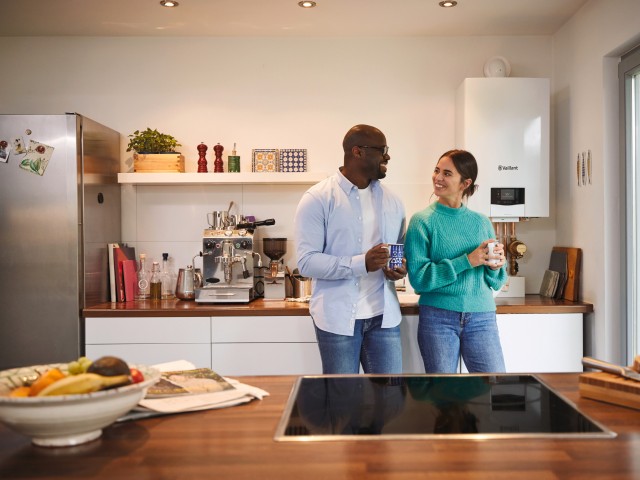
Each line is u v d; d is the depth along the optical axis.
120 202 3.73
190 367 1.62
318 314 2.59
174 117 3.76
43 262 3.15
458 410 1.31
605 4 3.02
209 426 1.22
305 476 0.97
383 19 3.46
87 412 1.08
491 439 1.13
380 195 2.63
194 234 3.75
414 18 3.45
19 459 1.06
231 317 3.16
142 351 3.17
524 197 3.43
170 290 3.73
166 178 3.52
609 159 3.07
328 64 3.76
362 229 2.58
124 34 3.70
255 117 3.76
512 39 3.76
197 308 3.17
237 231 3.37
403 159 3.76
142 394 1.18
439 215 2.71
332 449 1.09
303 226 2.57
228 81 3.76
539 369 3.19
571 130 3.49
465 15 3.41
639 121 2.98
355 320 2.56
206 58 3.76
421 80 3.76
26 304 3.16
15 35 3.72
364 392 1.45
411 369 3.16
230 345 3.16
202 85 3.76
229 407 1.35
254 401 1.39
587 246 3.28
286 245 3.68
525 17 3.45
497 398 1.39
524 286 3.61
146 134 3.58
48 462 1.04
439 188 2.70
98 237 3.41
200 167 3.62
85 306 3.23
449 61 3.75
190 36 3.74
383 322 2.58
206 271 3.36
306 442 1.12
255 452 1.08
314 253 2.54
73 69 3.74
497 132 3.43
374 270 2.44
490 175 3.42
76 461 1.04
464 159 2.68
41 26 3.56
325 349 2.57
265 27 3.58
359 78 3.76
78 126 3.16
